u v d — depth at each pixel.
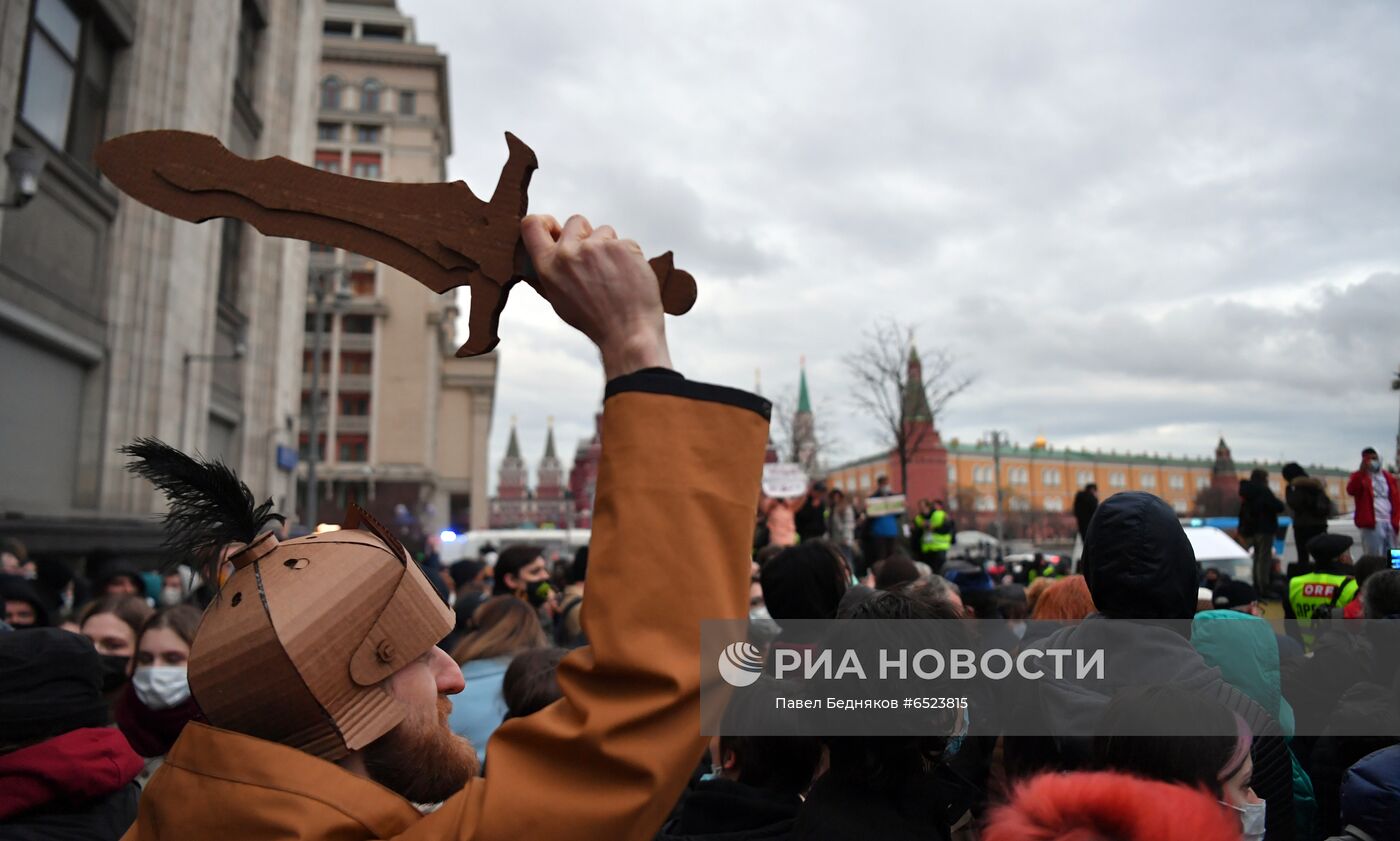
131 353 14.35
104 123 14.19
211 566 1.36
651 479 1.07
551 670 3.13
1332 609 4.21
